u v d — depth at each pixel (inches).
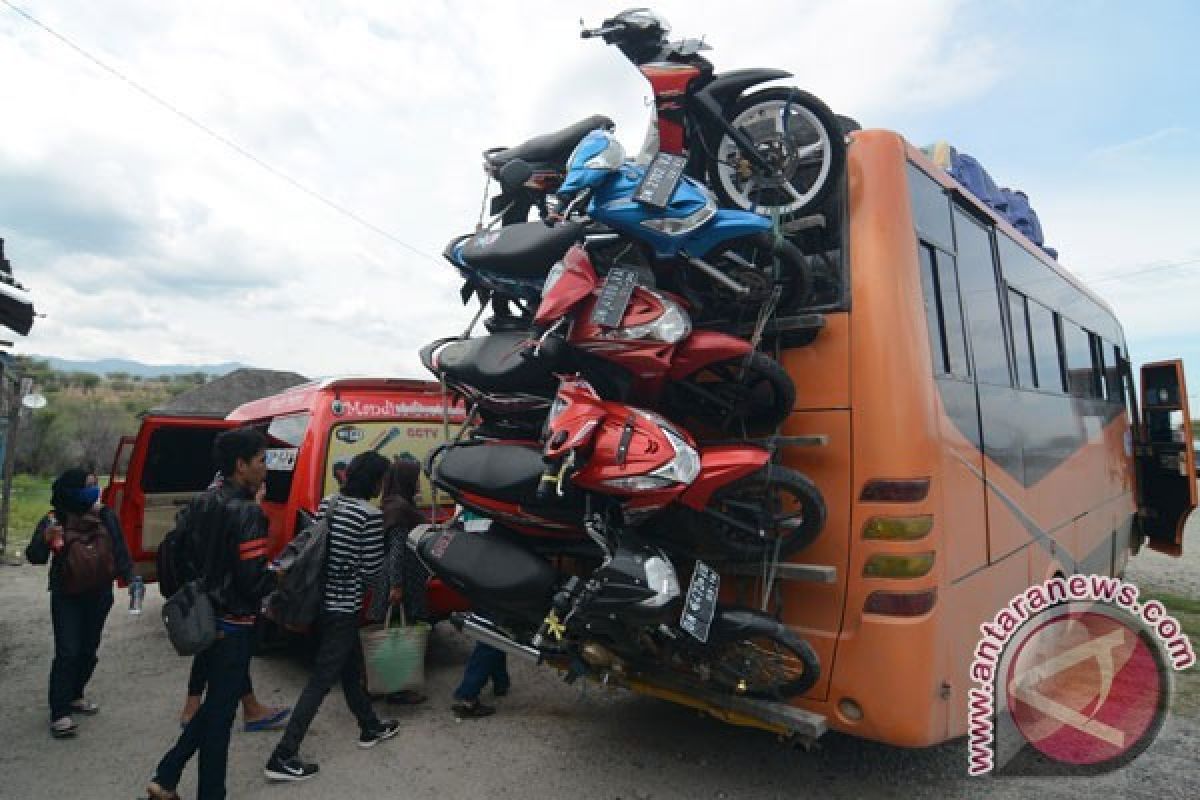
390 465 185.3
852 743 178.5
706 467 125.2
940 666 134.3
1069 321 258.8
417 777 163.9
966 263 175.3
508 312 166.7
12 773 168.7
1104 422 290.4
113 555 202.4
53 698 187.9
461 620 147.8
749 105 151.3
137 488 326.6
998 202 229.8
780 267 144.3
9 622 308.5
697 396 149.3
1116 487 305.4
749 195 152.6
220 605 139.6
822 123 146.0
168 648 273.9
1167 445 361.4
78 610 195.9
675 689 148.0
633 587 120.9
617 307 132.7
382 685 201.2
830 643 136.7
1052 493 209.6
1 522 458.6
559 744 180.2
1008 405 183.5
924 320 143.1
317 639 265.3
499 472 140.4
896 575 132.1
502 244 146.3
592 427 123.6
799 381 146.5
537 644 134.3
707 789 156.6
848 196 147.1
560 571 147.1
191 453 344.5
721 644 129.3
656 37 152.1
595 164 135.6
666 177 134.6
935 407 141.5
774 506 140.7
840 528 137.9
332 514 172.2
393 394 258.8
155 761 174.9
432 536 151.8
